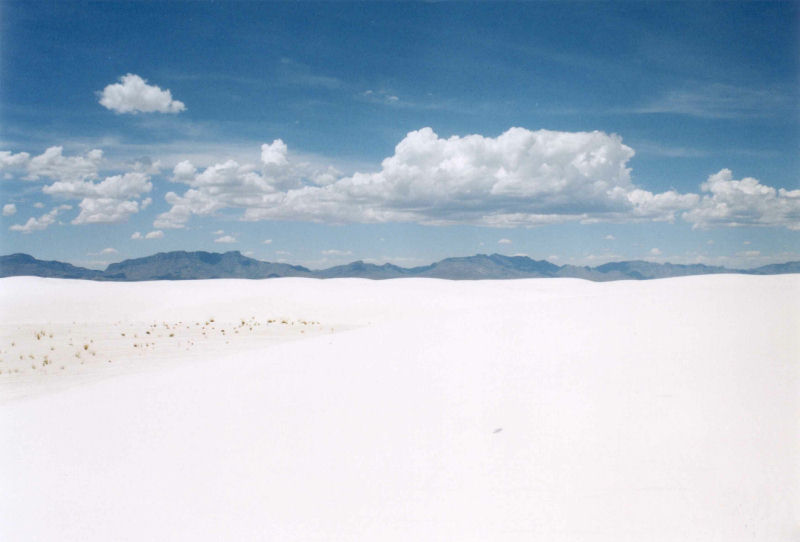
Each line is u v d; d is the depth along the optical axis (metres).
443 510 5.11
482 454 6.07
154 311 43.84
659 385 7.24
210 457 7.04
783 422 5.90
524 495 5.18
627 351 8.84
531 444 6.13
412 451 6.41
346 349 12.82
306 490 5.81
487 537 4.62
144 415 9.49
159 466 6.95
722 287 14.74
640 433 6.03
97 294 50.78
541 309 13.96
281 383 10.36
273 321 37.19
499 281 65.56
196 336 29.05
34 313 42.97
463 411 7.38
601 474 5.36
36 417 10.43
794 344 8.25
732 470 5.19
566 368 8.44
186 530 5.27
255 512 5.47
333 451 6.72
